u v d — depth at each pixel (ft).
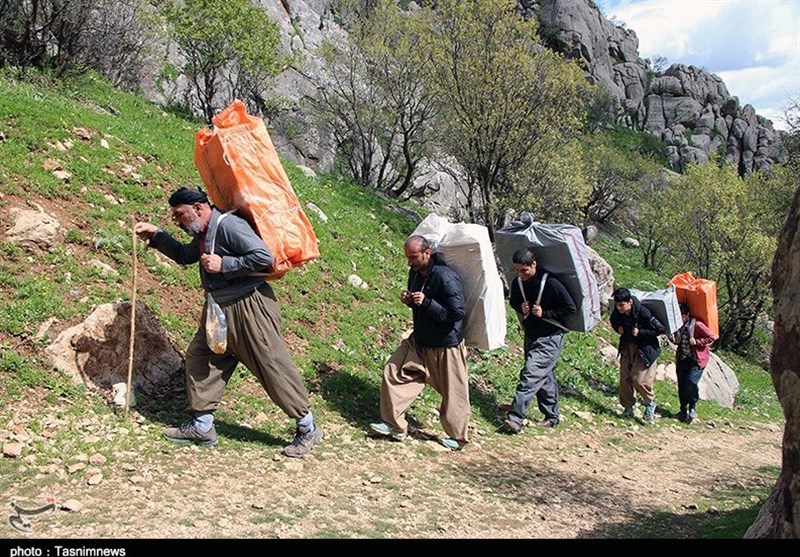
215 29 54.70
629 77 269.85
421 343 22.11
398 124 67.56
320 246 35.53
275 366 18.17
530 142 51.98
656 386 40.34
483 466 21.47
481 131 51.06
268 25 59.98
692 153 238.68
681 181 84.94
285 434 20.03
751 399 48.19
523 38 51.31
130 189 28.96
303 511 15.53
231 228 17.43
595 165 104.06
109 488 14.93
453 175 62.49
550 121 52.03
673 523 18.53
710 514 19.84
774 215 72.59
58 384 18.19
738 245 69.10
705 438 32.45
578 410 31.55
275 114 70.64
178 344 22.26
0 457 15.24
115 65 52.37
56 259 22.22
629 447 27.61
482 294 22.71
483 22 50.47
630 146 221.25
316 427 19.35
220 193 18.58
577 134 55.88
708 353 35.17
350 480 18.04
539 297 26.35
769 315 71.31
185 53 62.44
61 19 43.88
